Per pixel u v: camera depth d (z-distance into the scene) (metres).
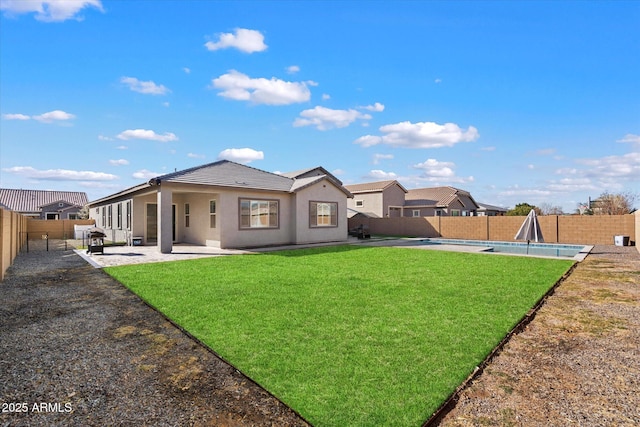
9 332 4.73
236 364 3.65
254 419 2.75
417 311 5.51
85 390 3.22
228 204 15.48
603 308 5.90
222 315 5.32
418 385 3.21
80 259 11.93
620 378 3.45
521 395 3.13
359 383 3.24
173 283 7.66
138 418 2.78
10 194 40.56
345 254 13.28
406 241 20.36
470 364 3.65
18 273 9.17
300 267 9.96
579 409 2.91
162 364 3.74
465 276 8.53
